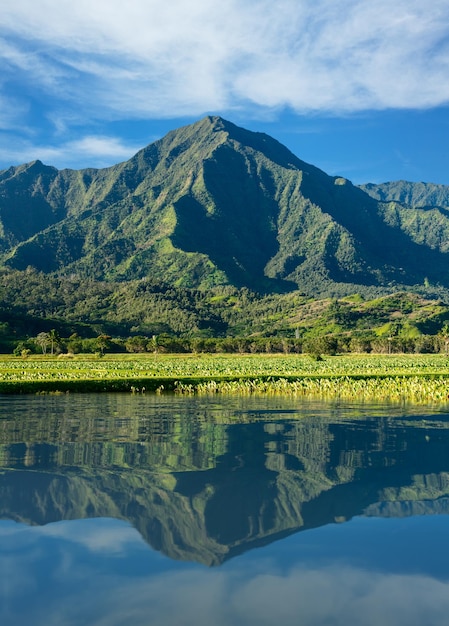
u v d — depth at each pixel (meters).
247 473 23.52
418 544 15.80
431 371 84.56
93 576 13.65
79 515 18.00
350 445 29.89
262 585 13.27
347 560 14.70
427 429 35.69
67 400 53.12
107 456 26.70
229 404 50.34
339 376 69.44
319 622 11.66
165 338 182.38
